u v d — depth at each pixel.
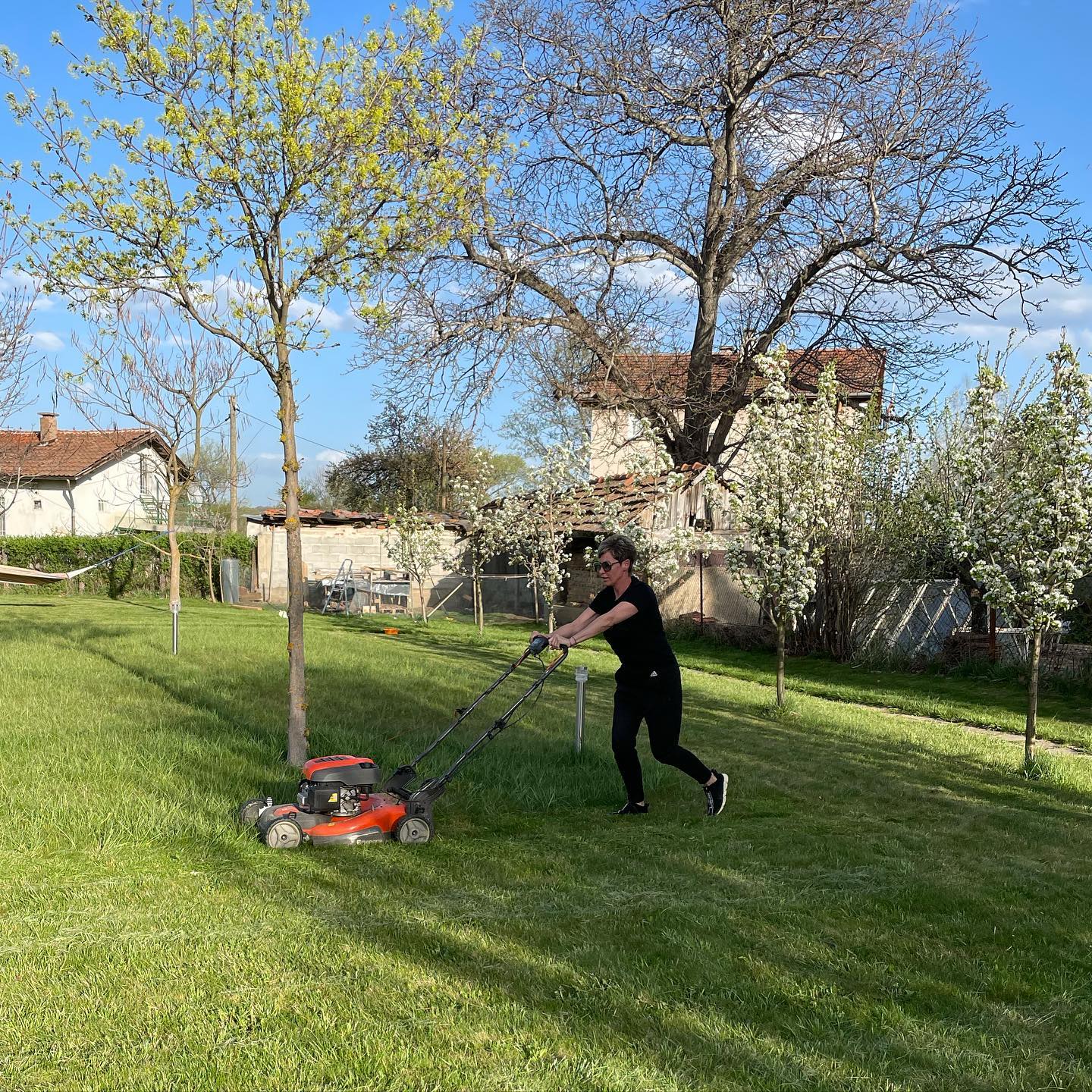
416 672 14.21
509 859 5.99
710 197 26.55
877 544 19.42
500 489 47.81
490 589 31.59
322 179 7.43
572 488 22.22
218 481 52.91
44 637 17.31
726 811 7.43
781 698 12.77
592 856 6.10
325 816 6.23
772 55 24.09
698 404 26.06
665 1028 3.92
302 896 5.20
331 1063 3.54
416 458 46.69
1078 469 9.55
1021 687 16.33
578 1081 3.48
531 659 17.88
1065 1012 4.24
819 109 24.23
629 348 25.84
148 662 14.09
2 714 9.55
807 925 5.08
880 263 22.94
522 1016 3.95
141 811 6.39
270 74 7.14
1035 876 6.09
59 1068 3.48
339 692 11.94
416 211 7.64
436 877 5.62
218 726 9.33
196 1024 3.81
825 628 20.12
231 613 25.97
